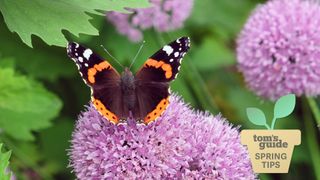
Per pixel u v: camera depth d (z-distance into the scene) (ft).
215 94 2.42
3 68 2.02
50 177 2.18
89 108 1.58
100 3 1.63
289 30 1.90
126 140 1.54
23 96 1.98
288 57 1.90
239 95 2.39
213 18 2.54
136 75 1.54
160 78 1.53
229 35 2.54
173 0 2.17
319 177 1.99
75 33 1.59
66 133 2.26
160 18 2.17
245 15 2.56
